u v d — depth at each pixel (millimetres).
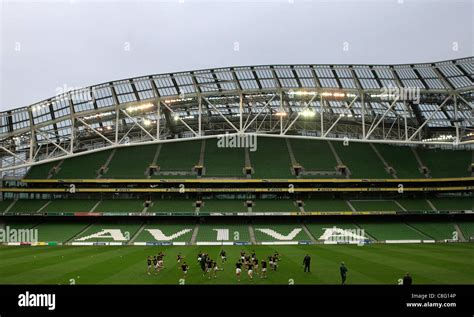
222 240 57438
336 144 77375
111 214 62156
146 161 71188
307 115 51875
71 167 69062
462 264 34562
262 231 61094
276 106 45625
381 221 66188
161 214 62531
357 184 68375
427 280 26953
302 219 66625
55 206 64375
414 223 64750
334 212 63188
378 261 36781
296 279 27578
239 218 66125
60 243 56469
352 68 39188
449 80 38500
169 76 38875
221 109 45906
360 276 28688
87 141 54875
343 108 45125
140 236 58969
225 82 39438
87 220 65688
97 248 51062
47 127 40250
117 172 67688
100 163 70438
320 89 39156
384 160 72188
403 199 68438
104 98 38656
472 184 66438
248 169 69000
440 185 67875
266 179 66188
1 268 33500
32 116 37406
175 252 46219
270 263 32625
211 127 56062
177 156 72875
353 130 58969
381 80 39531
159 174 67500
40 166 69188
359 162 71625
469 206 64125
